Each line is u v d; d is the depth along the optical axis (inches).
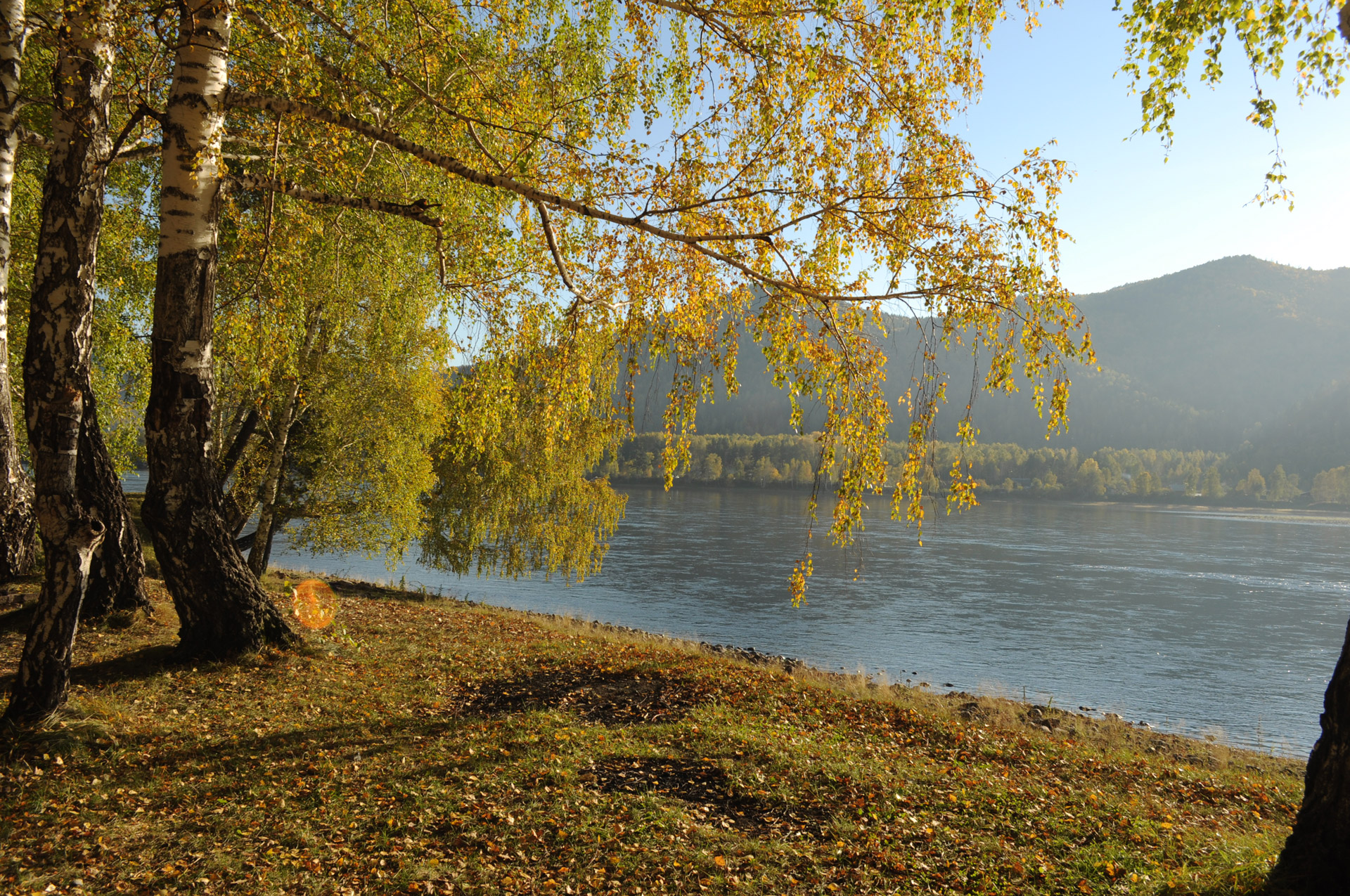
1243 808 290.0
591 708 343.0
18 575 387.9
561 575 1561.3
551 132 292.5
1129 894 183.2
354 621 481.7
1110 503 5807.1
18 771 218.7
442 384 742.5
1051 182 210.2
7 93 289.3
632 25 259.6
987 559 2139.5
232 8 243.9
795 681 431.5
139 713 272.5
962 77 243.0
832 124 239.1
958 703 521.3
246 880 181.8
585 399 281.7
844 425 232.1
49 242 237.1
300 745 262.8
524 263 317.4
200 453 315.6
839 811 237.0
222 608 330.6
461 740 280.5
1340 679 168.7
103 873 179.6
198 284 288.2
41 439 240.4
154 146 286.7
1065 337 211.5
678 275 247.0
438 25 286.7
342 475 722.2
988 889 190.2
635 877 192.4
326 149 255.6
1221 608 1449.3
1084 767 315.6
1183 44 212.8
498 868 193.9
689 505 3875.5
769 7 229.1
